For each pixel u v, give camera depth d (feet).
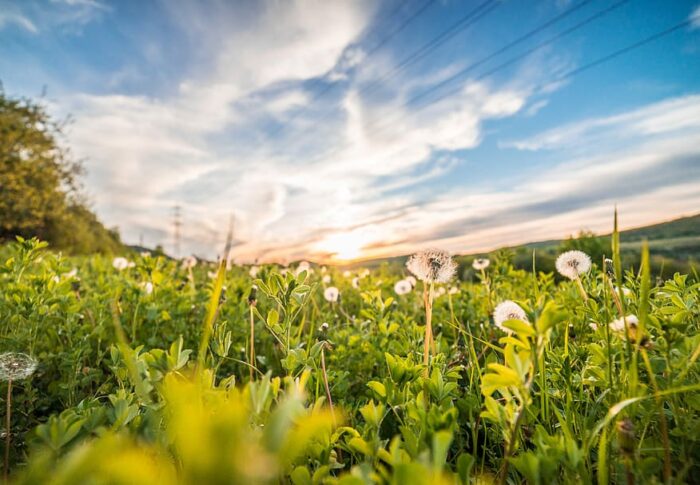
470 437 5.81
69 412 3.50
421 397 4.79
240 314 12.12
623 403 3.45
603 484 3.50
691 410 4.61
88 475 1.85
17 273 9.11
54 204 105.91
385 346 8.87
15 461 5.41
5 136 96.84
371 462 3.68
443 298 16.51
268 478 1.57
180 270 19.15
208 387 3.93
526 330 3.33
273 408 4.61
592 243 24.21
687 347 4.55
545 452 3.66
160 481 1.68
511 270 15.15
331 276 26.40
